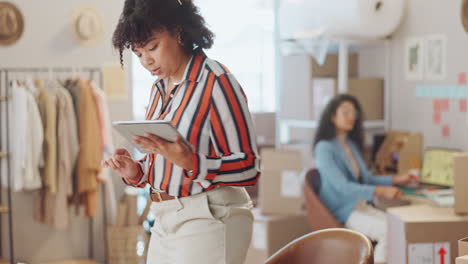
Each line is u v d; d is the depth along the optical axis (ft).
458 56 13.35
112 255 14.44
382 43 15.48
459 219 9.53
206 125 5.34
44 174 13.84
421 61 14.47
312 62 15.52
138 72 23.31
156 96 5.89
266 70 26.45
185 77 5.40
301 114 15.78
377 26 14.48
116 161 5.91
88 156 13.79
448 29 13.61
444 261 9.53
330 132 12.46
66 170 13.80
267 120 20.47
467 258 5.32
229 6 25.36
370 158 15.12
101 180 14.11
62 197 13.85
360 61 16.78
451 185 12.79
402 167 13.93
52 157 13.66
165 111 5.58
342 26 14.53
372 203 12.80
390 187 11.73
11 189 14.66
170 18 5.29
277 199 13.09
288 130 17.79
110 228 14.39
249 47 26.07
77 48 15.12
